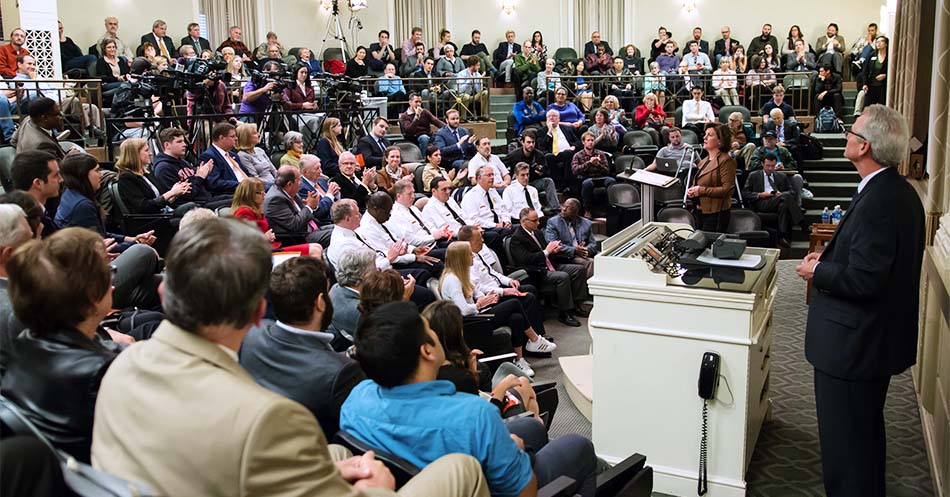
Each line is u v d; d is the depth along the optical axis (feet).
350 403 7.36
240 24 46.85
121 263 13.19
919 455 13.53
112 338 9.68
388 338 6.84
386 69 40.01
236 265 4.66
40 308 5.93
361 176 28.07
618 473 8.96
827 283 9.97
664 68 51.06
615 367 12.17
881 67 43.32
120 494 4.06
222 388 4.42
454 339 10.37
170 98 26.86
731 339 11.35
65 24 41.37
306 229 20.33
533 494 7.00
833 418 10.35
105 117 25.94
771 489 12.21
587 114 40.32
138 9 43.42
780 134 37.06
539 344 19.43
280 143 29.12
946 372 11.82
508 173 29.50
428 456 6.81
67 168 14.44
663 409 11.94
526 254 22.57
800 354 18.81
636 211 28.89
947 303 11.67
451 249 17.54
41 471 3.98
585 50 51.75
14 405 5.68
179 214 19.52
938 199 16.74
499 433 6.78
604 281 12.03
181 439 4.31
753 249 13.99
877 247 9.62
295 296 8.64
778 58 51.11
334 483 4.51
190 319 4.63
